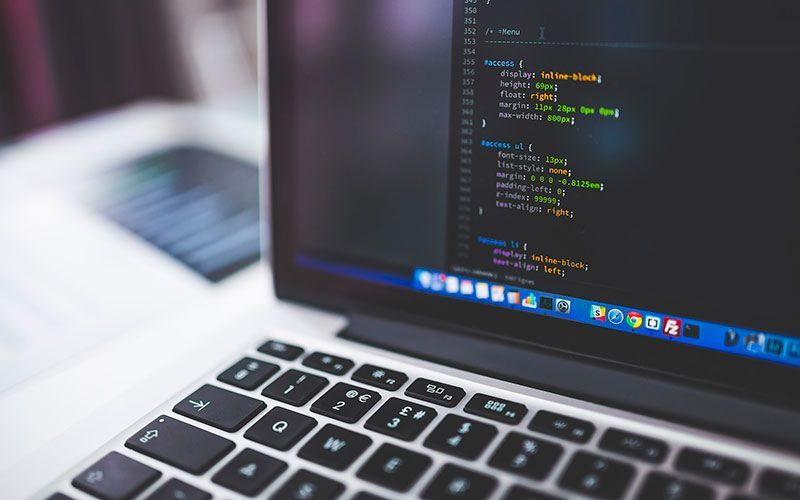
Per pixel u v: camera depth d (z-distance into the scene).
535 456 0.32
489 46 0.38
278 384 0.38
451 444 0.33
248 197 0.64
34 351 0.44
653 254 0.36
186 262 0.55
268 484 0.32
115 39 0.84
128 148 0.73
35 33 0.77
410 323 0.43
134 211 0.62
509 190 0.39
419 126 0.41
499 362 0.40
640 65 0.35
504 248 0.40
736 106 0.33
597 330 0.38
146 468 0.33
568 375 0.38
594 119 0.36
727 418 0.34
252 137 0.76
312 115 0.44
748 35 0.33
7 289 0.51
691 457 0.31
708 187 0.35
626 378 0.37
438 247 0.42
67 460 0.34
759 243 0.34
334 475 0.32
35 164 0.70
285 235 0.46
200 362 0.42
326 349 0.41
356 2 0.41
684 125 0.35
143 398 0.38
